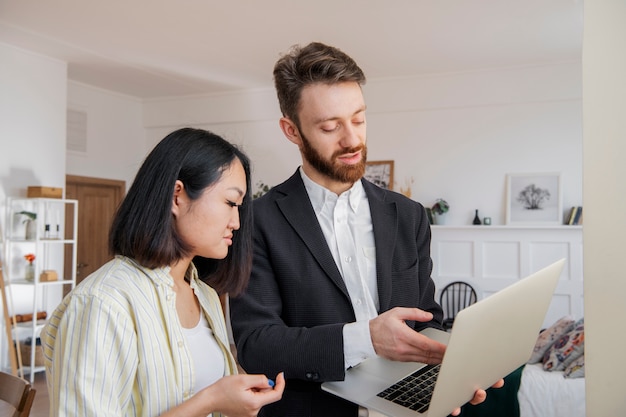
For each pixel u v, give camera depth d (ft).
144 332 3.37
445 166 20.93
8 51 17.83
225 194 3.63
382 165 21.75
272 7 14.84
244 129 23.98
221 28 16.44
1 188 17.49
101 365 3.18
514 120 20.07
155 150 3.60
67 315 3.26
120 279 3.43
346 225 4.49
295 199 4.49
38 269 16.99
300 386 4.18
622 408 2.79
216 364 4.05
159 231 3.46
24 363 17.20
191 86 23.17
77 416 3.09
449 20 15.69
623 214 2.79
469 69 20.33
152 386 3.40
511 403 11.09
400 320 3.56
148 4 14.73
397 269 4.56
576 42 17.35
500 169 20.21
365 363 4.11
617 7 2.83
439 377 2.77
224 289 4.22
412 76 21.21
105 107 23.66
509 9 14.88
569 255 19.17
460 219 20.68
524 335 3.47
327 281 4.27
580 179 19.25
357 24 16.03
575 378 11.08
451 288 20.75
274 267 4.34
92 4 14.75
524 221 19.70
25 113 18.26
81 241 22.99
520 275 19.76
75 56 19.06
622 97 2.80
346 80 4.04
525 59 19.13
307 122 4.14
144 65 20.20
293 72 4.12
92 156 23.03
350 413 4.10
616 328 2.80
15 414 5.22
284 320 4.38
